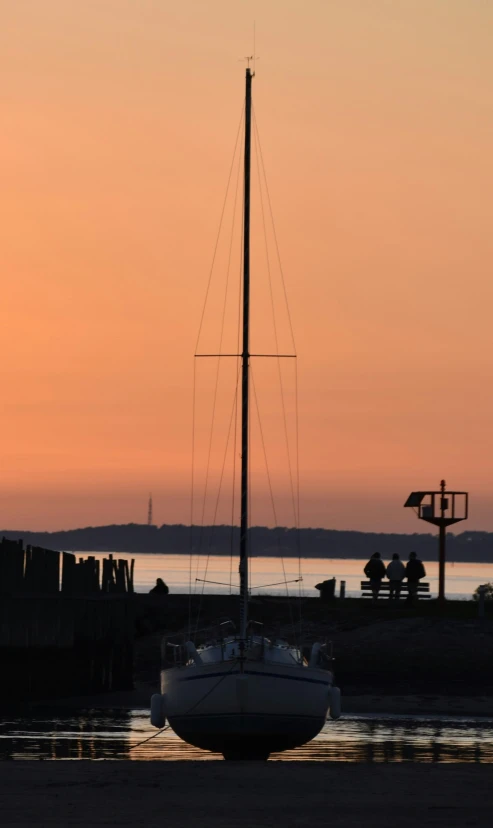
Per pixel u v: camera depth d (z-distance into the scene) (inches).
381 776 2331.4
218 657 3270.2
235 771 2395.4
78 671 4975.4
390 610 6560.0
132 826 1796.3
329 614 6550.2
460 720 4328.3
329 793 2114.9
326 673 3245.6
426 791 2142.0
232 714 3088.1
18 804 1974.7
